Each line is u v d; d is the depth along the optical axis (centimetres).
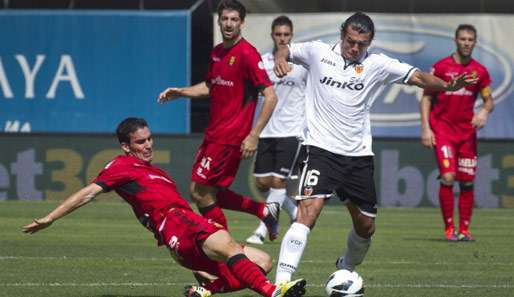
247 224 5612
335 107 2848
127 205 6844
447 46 7088
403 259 3909
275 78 4572
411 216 6266
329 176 2825
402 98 7044
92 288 3017
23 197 6962
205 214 3744
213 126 3672
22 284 3084
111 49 7181
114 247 4197
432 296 2936
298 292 2466
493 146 6938
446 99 4697
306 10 7169
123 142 2759
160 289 3016
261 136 4634
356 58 2852
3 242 4362
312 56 2898
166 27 7162
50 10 7181
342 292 2598
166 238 2630
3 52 7194
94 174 6950
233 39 3591
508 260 3900
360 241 2998
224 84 3622
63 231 4934
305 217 2797
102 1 7375
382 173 6962
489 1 7200
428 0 7212
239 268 2523
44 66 7200
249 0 7094
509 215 6438
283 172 4625
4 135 6944
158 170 2752
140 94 7175
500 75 7062
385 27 7088
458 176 4741
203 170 3688
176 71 7169
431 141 4709
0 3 7325
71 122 7212
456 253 4147
